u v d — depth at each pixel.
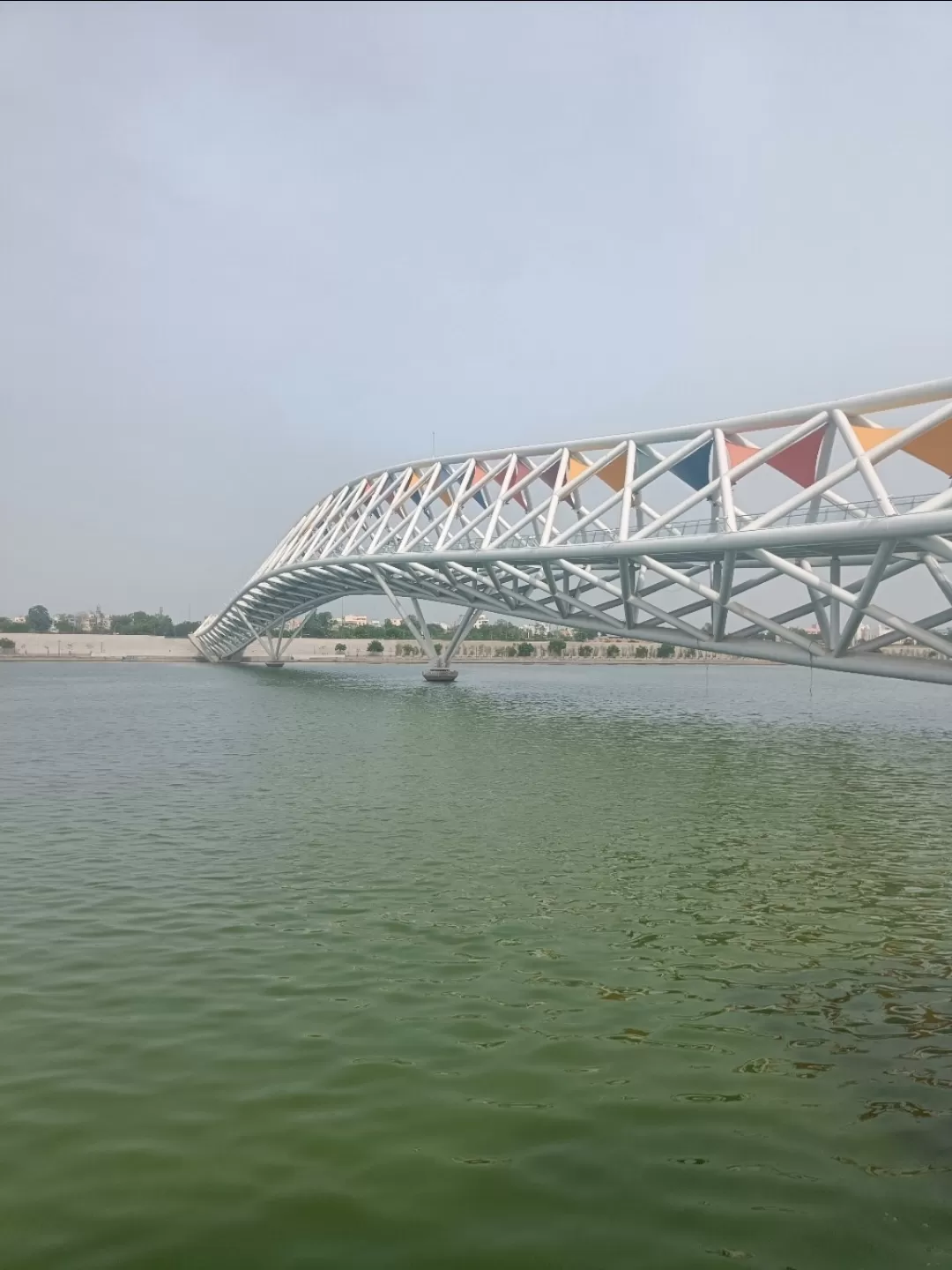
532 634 195.88
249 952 10.37
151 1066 7.45
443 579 54.88
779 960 10.32
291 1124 6.55
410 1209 5.59
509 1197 5.73
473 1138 6.40
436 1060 7.61
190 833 16.72
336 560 63.75
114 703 51.94
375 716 43.00
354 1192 5.76
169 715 43.38
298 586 83.25
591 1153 6.24
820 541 27.72
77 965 9.86
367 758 27.50
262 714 43.97
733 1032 8.28
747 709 51.66
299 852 15.27
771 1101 7.00
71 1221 5.43
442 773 24.64
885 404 28.55
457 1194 5.75
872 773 25.50
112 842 15.89
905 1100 7.04
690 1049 7.91
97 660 143.62
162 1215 5.50
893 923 11.78
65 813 18.55
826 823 18.31
